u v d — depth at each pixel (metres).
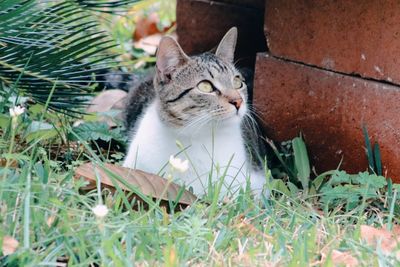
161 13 8.93
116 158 5.42
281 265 3.70
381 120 5.11
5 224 3.81
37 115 5.62
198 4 6.95
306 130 5.65
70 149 5.54
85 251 3.63
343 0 5.22
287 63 5.70
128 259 3.57
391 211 4.43
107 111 6.25
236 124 5.24
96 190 4.39
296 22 5.56
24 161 4.71
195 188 5.06
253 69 6.75
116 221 4.01
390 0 4.94
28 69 5.20
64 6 5.45
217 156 5.15
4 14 4.75
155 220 4.01
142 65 7.75
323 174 5.20
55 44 5.27
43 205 3.94
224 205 4.50
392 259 3.81
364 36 5.14
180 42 7.12
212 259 3.74
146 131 5.31
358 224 4.24
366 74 5.19
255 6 6.76
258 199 4.80
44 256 3.58
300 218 4.38
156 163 5.16
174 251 3.61
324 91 5.46
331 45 5.36
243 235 4.11
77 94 5.43
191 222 4.01
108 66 5.84
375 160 5.20
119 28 8.34
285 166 5.54
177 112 5.15
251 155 5.45
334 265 3.75
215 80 5.16
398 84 5.00
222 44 5.47
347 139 5.37
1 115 5.27
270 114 5.89
